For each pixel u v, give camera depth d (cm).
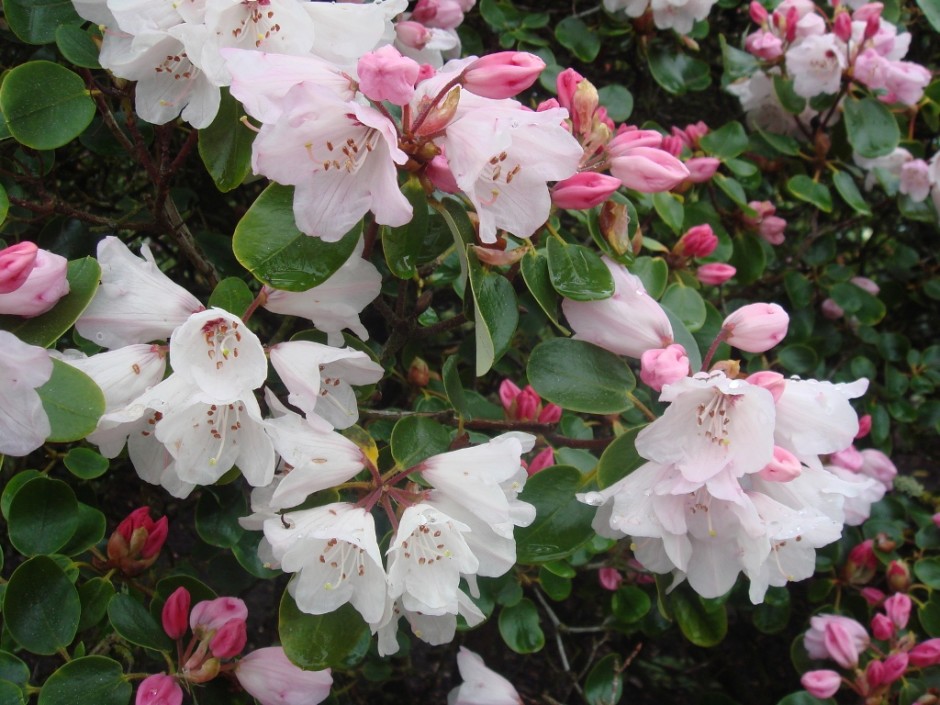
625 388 57
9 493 59
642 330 55
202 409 50
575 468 58
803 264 98
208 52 50
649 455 52
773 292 105
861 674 73
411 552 49
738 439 52
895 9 98
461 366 83
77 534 57
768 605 82
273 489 52
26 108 53
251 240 50
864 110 83
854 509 77
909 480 97
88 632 69
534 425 65
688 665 113
